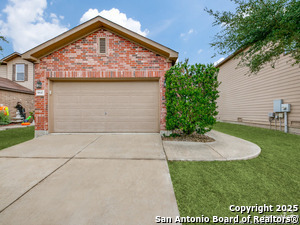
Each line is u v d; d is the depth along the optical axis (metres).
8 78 12.97
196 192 2.11
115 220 1.57
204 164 3.05
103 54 5.67
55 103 5.84
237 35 4.20
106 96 5.95
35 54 5.34
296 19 3.45
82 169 2.77
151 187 2.19
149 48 5.72
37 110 5.55
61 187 2.17
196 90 4.56
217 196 2.02
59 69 5.62
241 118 10.07
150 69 5.70
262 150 4.01
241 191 2.14
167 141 4.75
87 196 1.96
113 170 2.73
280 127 7.12
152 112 5.98
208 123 4.72
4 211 1.68
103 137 5.27
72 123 5.89
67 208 1.74
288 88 6.69
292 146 4.40
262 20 3.65
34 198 1.91
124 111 5.97
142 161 3.16
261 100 8.30
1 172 2.62
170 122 4.93
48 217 1.60
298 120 6.29
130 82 5.97
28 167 2.83
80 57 5.65
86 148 4.02
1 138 5.42
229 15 4.12
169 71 5.16
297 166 2.97
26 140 5.07
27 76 12.95
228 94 11.59
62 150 3.84
